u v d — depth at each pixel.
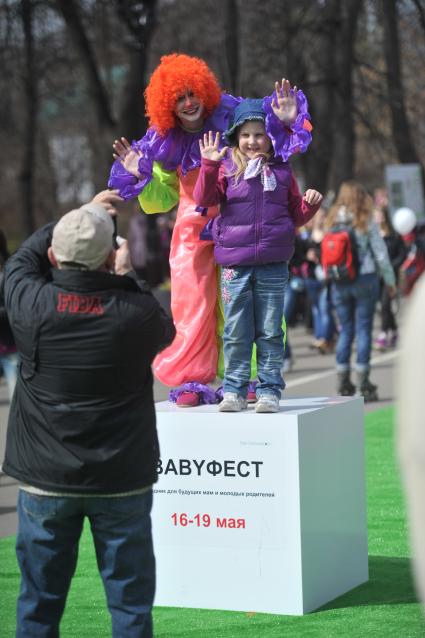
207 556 5.99
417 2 31.88
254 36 31.33
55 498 4.37
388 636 5.41
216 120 6.51
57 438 4.35
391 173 28.23
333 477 6.11
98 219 4.50
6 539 7.95
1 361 10.88
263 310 6.16
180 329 6.62
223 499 5.93
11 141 41.53
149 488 4.51
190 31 34.38
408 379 2.15
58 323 4.36
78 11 29.88
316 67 33.28
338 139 32.03
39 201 54.09
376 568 6.75
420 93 40.69
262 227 6.03
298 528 5.75
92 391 4.35
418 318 2.16
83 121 47.06
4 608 6.23
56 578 4.47
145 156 6.36
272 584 5.85
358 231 12.78
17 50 31.55
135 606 4.42
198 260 6.62
